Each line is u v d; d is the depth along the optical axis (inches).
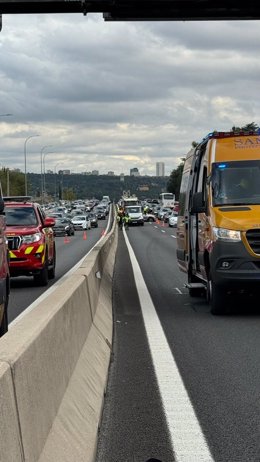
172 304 585.9
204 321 489.1
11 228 730.8
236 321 487.2
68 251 1450.5
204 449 222.8
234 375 323.9
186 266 645.3
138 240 1866.4
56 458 165.2
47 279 751.1
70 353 239.5
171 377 321.4
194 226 606.2
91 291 388.5
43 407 170.1
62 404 199.8
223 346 395.2
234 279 498.9
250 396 287.1
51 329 199.0
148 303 592.1
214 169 544.4
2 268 357.1
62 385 208.2
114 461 211.8
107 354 350.0
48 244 769.6
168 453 219.1
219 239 504.7
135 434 238.4
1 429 125.6
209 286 537.3
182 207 677.3
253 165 543.8
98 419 235.1
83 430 205.3
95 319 383.2
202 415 260.7
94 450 206.4
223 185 536.7
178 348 391.5
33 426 154.3
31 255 717.3
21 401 144.9
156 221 3907.5
